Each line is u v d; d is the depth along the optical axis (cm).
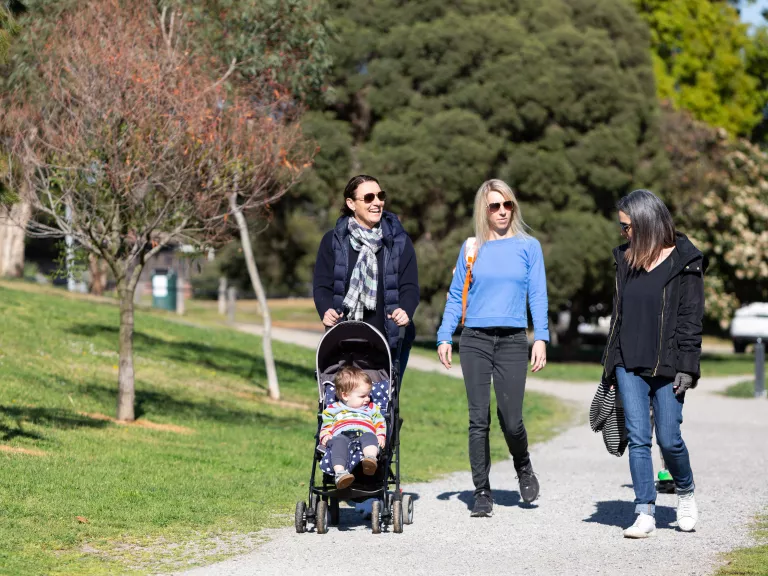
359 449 992
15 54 1614
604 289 4559
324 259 1064
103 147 1585
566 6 4566
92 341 2638
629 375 970
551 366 4366
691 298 959
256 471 1409
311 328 5522
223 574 804
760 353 3136
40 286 3950
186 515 1053
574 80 4328
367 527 1029
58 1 1661
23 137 1587
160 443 1577
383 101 4294
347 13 4322
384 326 1052
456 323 1102
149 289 6188
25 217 1738
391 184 4162
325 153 4162
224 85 1845
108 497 1109
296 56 2070
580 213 4328
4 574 775
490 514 1084
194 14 1881
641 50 4706
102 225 1689
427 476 1466
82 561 844
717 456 1652
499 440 2020
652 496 965
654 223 966
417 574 800
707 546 907
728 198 5059
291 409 2355
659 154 4634
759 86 6606
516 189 4322
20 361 2084
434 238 4344
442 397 2920
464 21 4288
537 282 1085
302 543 938
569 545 922
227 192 1789
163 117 1622
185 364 2708
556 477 1441
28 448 1350
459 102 4262
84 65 1584
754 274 5072
